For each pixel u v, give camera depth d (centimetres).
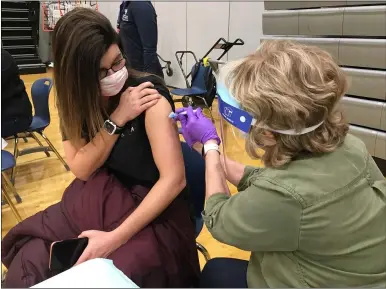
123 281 56
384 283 86
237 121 87
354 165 86
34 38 827
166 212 121
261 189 84
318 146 84
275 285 90
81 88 111
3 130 263
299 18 338
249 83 84
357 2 296
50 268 106
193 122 116
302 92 80
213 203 96
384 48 279
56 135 401
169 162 116
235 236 87
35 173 313
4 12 788
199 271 125
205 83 391
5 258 125
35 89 320
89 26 107
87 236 110
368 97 299
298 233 82
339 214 81
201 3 573
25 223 124
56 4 767
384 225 86
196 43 599
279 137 85
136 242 112
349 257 84
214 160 108
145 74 126
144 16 308
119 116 118
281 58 83
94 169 126
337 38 314
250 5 498
